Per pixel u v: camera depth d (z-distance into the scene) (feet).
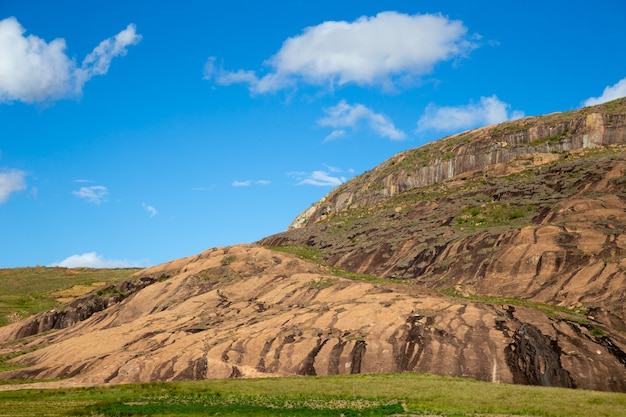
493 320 246.47
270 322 275.80
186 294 346.13
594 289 293.23
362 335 247.91
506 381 217.97
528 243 343.26
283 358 245.24
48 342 346.74
